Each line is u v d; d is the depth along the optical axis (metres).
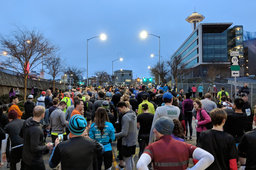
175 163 2.20
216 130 3.07
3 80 22.70
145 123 5.17
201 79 61.59
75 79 58.56
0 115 5.65
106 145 4.23
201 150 2.21
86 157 2.59
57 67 36.59
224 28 84.12
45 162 6.02
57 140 3.01
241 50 80.88
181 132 3.20
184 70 64.31
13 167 4.57
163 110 4.71
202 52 81.88
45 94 11.31
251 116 5.08
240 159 3.33
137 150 7.45
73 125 2.62
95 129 4.24
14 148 4.59
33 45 19.05
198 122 6.03
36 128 3.64
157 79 62.44
